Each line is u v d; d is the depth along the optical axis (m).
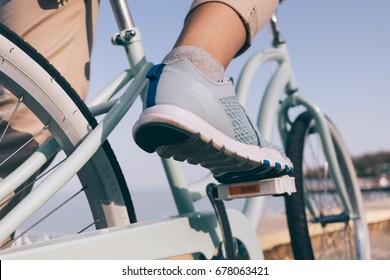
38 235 0.94
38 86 0.80
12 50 0.77
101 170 0.90
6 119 0.90
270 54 1.50
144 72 0.96
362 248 1.75
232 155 0.75
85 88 1.00
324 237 1.68
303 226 1.46
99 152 0.89
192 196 1.17
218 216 0.92
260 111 1.46
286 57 1.59
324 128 1.62
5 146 0.90
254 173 0.83
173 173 1.07
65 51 0.93
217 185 0.92
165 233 0.86
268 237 2.63
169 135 0.69
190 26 0.78
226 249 0.94
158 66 0.74
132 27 0.98
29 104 0.82
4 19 0.91
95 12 0.99
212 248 0.96
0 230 0.69
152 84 0.73
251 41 0.83
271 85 1.51
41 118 0.83
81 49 0.96
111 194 0.91
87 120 0.86
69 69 0.94
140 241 0.81
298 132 1.57
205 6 0.79
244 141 0.79
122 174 0.92
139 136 0.70
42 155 0.80
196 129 0.68
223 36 0.77
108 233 0.76
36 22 0.90
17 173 0.77
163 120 0.67
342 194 1.70
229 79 0.82
